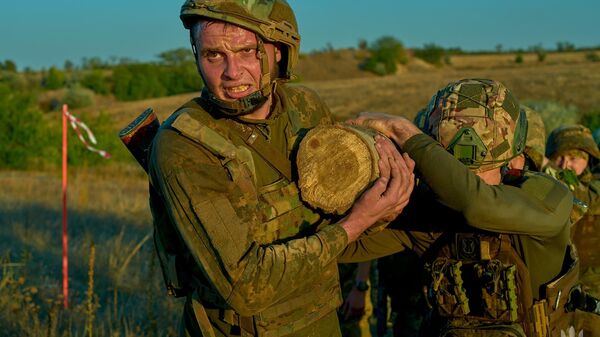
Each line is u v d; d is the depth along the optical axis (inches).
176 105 1865.2
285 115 87.9
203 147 79.4
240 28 78.4
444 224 91.5
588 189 144.7
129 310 204.2
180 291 92.6
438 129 89.6
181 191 77.3
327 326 90.4
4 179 643.5
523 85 1729.8
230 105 80.8
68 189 542.6
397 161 83.9
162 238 89.7
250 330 85.0
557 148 164.4
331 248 79.4
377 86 2028.8
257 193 82.4
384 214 83.8
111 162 836.0
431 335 94.9
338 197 83.2
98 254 278.2
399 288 127.1
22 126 842.2
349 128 84.2
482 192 81.4
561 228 86.4
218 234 76.1
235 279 75.4
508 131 88.1
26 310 185.5
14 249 285.7
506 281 84.4
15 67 2760.8
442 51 3356.3
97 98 2272.4
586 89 1577.3
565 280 90.1
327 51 3280.0
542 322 87.3
